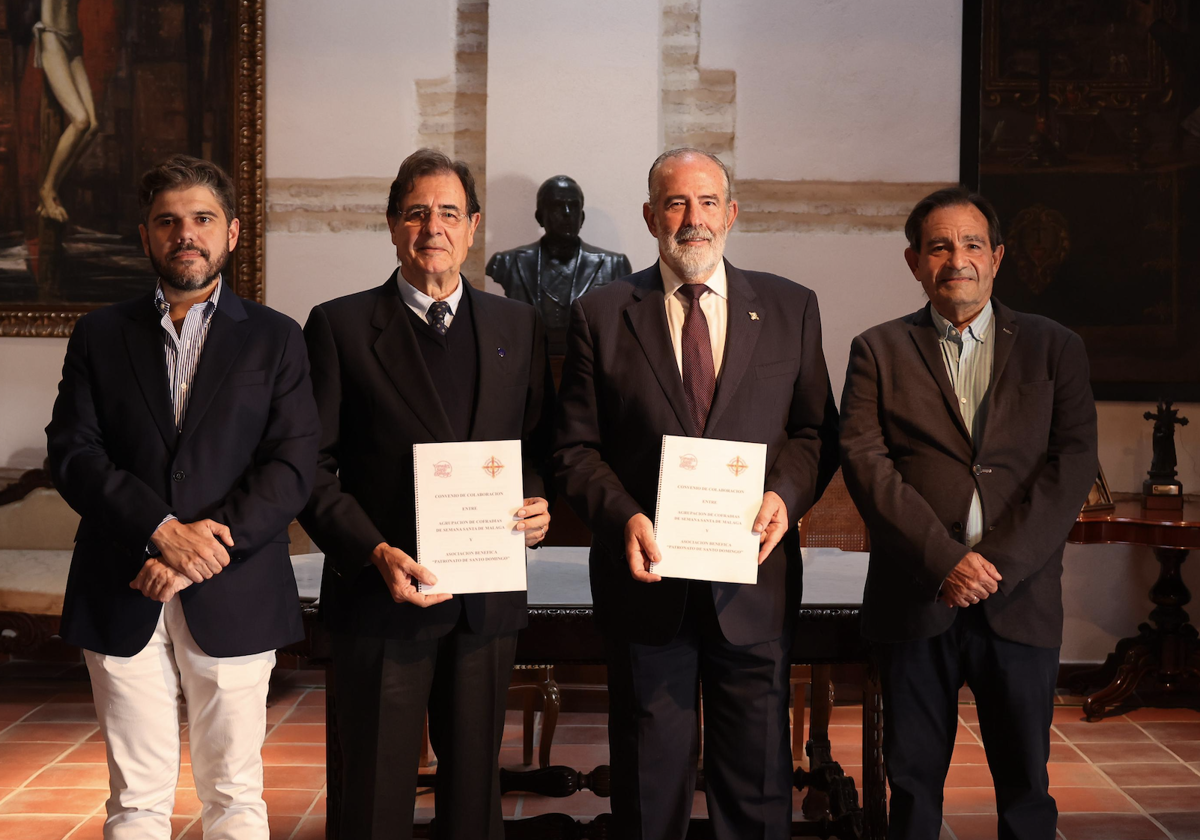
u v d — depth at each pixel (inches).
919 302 173.2
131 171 180.7
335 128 176.9
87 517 74.7
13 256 183.3
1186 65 167.0
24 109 181.2
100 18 179.2
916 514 78.7
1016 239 170.2
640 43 169.3
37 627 162.4
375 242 177.3
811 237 173.8
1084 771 131.9
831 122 172.4
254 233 177.5
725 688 81.7
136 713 76.3
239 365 79.0
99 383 78.5
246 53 176.1
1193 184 167.5
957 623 81.4
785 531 78.2
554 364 154.9
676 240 81.4
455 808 79.8
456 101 176.4
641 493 81.3
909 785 81.9
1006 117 169.9
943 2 169.9
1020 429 82.0
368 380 81.0
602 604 83.4
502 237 171.0
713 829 82.0
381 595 78.5
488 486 77.3
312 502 80.4
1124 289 169.3
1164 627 156.4
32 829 113.4
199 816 117.1
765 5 171.9
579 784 103.0
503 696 82.2
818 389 85.3
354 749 79.0
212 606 76.2
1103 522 148.5
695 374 82.7
